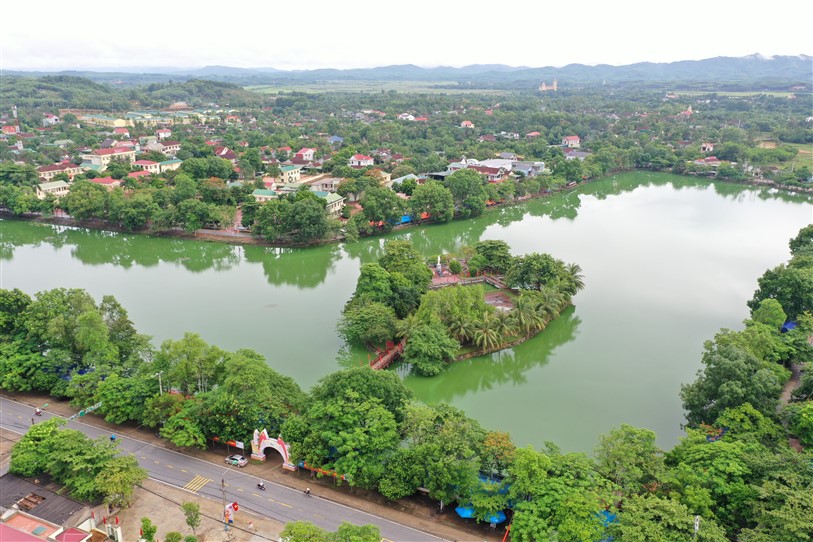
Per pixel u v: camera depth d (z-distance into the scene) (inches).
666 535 2326.5
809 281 4849.9
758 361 3570.4
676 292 6200.8
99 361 3880.4
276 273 6968.5
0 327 4197.8
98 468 2901.1
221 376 3698.3
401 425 3115.2
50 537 2524.6
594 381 4466.0
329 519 2864.2
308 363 4660.4
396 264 5821.9
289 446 3198.8
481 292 5152.6
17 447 3061.0
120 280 6678.2
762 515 2411.4
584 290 6225.4
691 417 3590.1
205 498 3004.4
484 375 4626.0
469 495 2787.9
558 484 2618.1
